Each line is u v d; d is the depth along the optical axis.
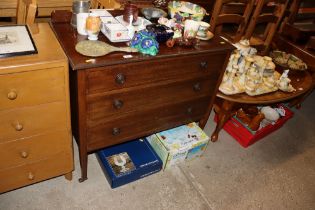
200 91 1.76
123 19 1.53
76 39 1.33
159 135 1.83
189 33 1.54
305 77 2.45
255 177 1.94
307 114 2.88
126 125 1.54
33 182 1.45
